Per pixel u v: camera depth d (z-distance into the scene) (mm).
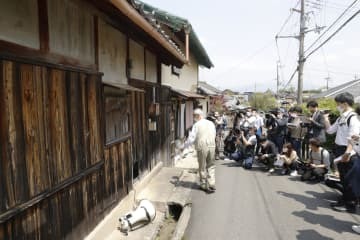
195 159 10227
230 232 4410
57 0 2828
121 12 3027
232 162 10055
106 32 4145
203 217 4996
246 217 5000
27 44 2375
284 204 5645
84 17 3426
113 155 4305
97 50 3791
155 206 5098
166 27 8812
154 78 7172
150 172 6590
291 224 4688
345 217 4965
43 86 2516
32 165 2354
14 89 2160
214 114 12359
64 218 2875
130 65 5141
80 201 3225
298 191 6523
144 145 6133
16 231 2189
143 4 7414
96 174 3678
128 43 5109
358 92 23406
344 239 4164
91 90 3467
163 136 7906
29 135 2324
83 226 3293
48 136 2578
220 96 28734
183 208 5152
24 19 2340
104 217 3949
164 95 8008
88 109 3381
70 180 2920
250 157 8945
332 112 9930
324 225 4648
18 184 2186
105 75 4121
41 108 2484
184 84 13391
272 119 10180
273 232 4402
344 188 5172
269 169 8594
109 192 4137
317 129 7602
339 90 26031
